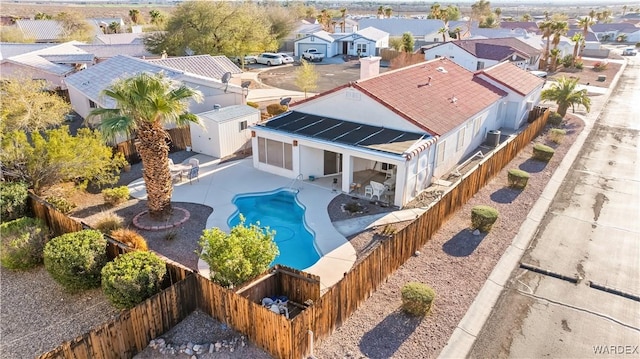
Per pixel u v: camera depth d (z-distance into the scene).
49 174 18.81
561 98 33.03
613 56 76.94
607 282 13.84
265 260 12.49
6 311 12.42
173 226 17.39
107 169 20.64
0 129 19.53
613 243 16.16
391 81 24.84
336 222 17.89
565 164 24.38
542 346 11.16
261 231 13.30
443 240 16.08
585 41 78.00
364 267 12.16
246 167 24.20
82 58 41.44
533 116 32.91
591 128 31.56
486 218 16.28
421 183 20.61
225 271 11.93
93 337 9.70
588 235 16.73
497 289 13.36
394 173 22.36
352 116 23.23
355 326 11.66
